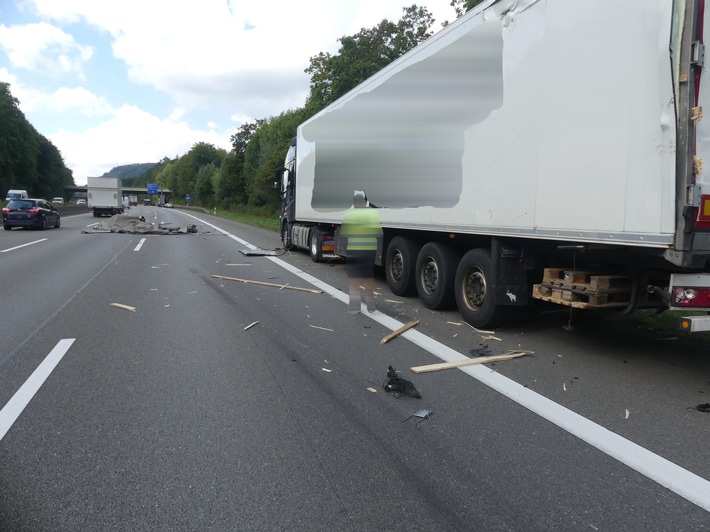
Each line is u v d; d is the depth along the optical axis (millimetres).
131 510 2793
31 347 5797
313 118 13508
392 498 2920
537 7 5188
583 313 6848
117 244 18750
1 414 4008
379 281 11016
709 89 3932
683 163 3877
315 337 6363
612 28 4320
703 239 3957
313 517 2742
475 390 4586
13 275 11141
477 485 3053
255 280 10805
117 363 5250
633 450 3469
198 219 43219
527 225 5414
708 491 2980
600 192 4480
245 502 2873
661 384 4715
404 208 8328
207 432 3727
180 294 9062
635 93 4133
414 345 6035
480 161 6230
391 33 31344
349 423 3898
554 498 2920
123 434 3684
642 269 4902
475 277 6816
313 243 13930
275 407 4184
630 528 2652
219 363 5285
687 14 3818
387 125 8820
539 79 5188
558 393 4500
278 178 18500
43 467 3234
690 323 4309
